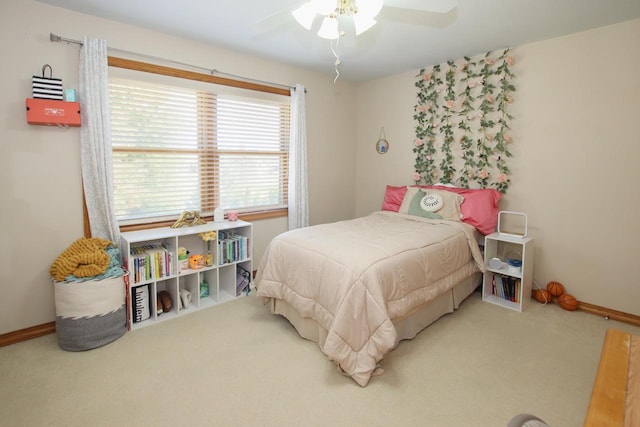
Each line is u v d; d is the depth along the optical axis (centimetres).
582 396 190
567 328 268
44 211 249
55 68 245
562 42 297
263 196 387
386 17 259
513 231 340
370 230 299
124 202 290
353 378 200
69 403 181
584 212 297
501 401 186
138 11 253
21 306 246
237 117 354
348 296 204
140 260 263
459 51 338
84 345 230
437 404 183
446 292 284
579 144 295
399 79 423
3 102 228
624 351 97
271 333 259
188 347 238
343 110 459
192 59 312
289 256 259
